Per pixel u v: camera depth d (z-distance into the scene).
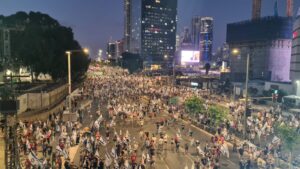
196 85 108.44
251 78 135.25
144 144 36.53
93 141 33.22
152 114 54.66
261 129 39.91
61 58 67.19
